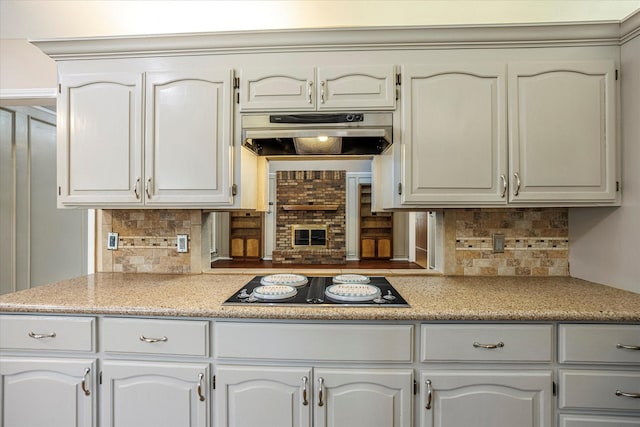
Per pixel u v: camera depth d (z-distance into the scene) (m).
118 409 1.22
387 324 1.18
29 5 1.60
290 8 1.61
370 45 1.48
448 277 1.73
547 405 1.16
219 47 1.50
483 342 1.17
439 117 1.46
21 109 2.38
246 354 1.20
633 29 1.36
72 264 2.85
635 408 1.13
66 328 1.23
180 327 1.21
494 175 1.45
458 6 1.59
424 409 1.17
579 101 1.43
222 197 1.51
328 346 1.18
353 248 5.64
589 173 1.42
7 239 2.27
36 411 1.24
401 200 1.48
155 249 1.84
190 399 1.21
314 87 1.49
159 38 1.48
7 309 1.24
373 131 1.44
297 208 5.57
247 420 1.19
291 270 1.91
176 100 1.51
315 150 1.71
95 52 1.52
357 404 1.18
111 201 1.54
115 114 1.53
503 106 1.45
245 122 1.49
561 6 1.58
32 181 2.49
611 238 1.47
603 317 1.13
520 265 1.75
